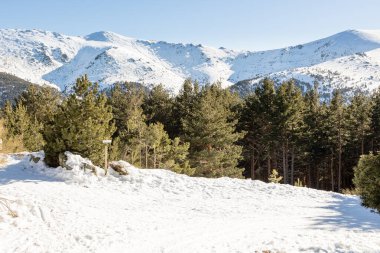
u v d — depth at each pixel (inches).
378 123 2052.2
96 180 725.3
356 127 2034.9
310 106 2175.2
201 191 729.6
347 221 547.2
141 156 1299.2
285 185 810.8
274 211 598.2
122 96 1923.0
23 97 1996.8
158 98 2075.5
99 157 792.9
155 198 660.7
